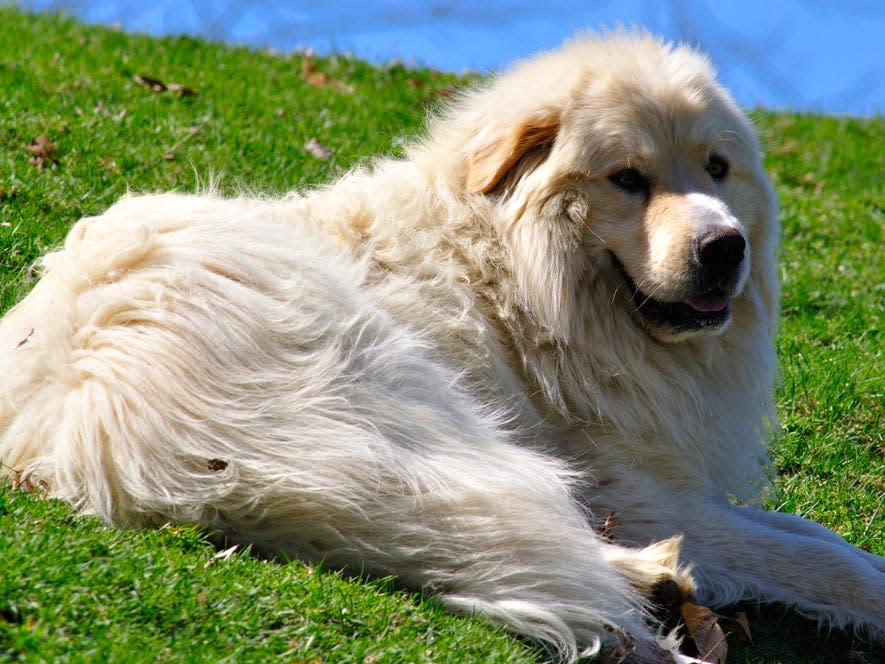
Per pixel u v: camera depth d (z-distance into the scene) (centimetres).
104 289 661
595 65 829
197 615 520
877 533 889
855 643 723
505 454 695
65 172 1223
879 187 2211
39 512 580
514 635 606
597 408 796
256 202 834
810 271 1555
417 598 610
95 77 1639
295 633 529
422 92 2083
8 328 693
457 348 775
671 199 798
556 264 799
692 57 866
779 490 945
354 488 616
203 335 635
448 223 824
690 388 835
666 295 785
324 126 1680
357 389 659
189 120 1527
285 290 677
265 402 629
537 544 629
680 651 673
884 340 1315
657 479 810
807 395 1129
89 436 608
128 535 585
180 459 607
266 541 618
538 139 820
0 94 1423
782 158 2342
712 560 746
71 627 485
